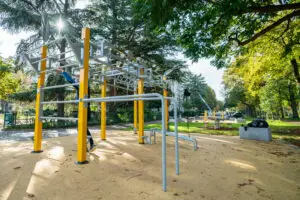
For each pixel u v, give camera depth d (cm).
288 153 344
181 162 276
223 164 266
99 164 261
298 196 164
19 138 552
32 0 1028
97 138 529
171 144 438
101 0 1251
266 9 333
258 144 444
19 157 295
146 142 462
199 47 443
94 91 1340
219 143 456
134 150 361
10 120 891
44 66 355
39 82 350
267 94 1784
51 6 1076
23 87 1505
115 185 185
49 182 192
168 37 1154
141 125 446
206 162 276
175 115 220
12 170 229
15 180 196
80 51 282
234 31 497
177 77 1345
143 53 1282
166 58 1402
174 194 165
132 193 167
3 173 218
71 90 1120
